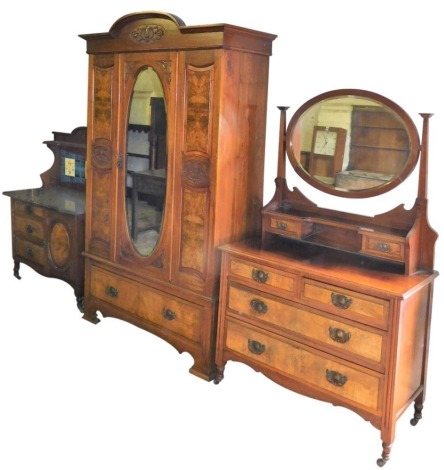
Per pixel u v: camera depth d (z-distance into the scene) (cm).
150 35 367
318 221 343
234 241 370
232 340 359
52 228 480
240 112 354
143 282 405
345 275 311
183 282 380
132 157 395
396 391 300
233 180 360
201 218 362
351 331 306
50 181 541
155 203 388
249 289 345
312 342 323
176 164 369
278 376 341
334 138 341
